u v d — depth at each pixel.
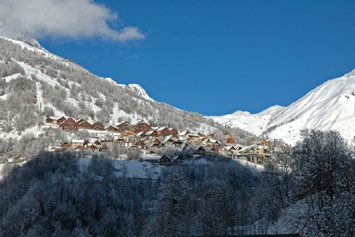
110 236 89.88
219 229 55.31
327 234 38.00
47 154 130.62
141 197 104.31
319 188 47.28
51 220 88.44
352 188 43.62
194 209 69.81
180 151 161.12
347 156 50.25
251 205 68.81
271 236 37.09
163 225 64.38
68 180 104.94
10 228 83.81
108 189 103.94
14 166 118.94
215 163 141.50
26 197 91.88
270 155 157.00
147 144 183.50
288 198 58.34
